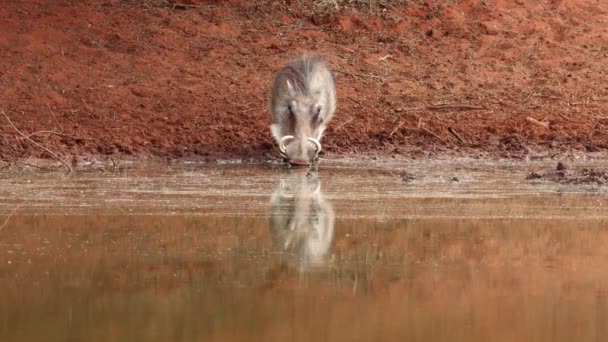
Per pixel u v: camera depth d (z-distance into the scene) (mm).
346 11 42188
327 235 18984
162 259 16984
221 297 14742
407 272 16312
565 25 42938
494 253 17672
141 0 41750
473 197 23250
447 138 32125
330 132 32219
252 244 18203
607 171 26953
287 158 28328
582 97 36531
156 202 22328
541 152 30891
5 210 21188
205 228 19562
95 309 14109
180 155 29953
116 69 36375
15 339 12852
